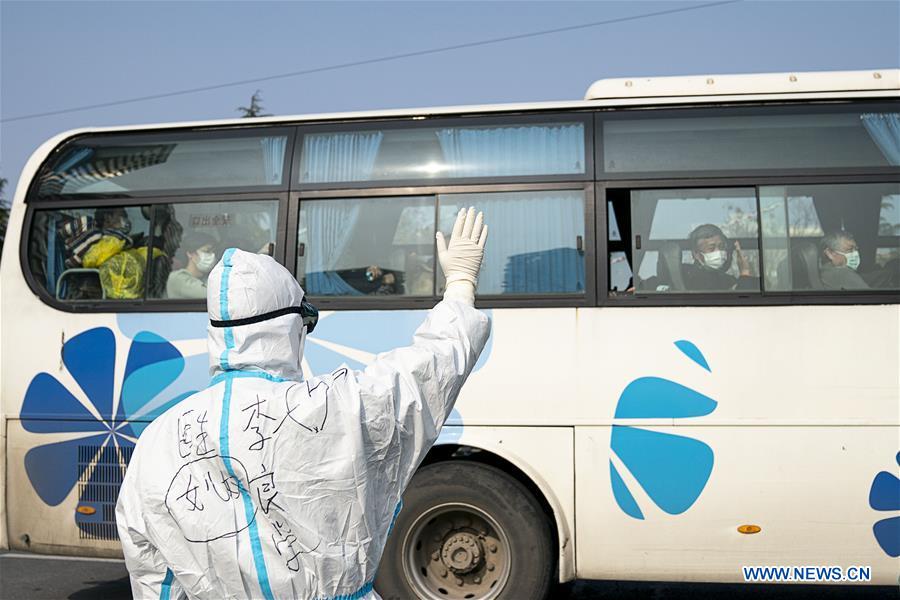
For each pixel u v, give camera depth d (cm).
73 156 600
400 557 524
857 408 494
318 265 555
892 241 513
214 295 195
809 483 491
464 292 221
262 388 189
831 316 503
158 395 552
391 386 196
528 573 514
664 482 500
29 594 636
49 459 564
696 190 529
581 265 526
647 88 550
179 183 583
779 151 529
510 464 536
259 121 584
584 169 539
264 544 183
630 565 502
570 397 511
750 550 494
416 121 567
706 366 504
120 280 576
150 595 193
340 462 188
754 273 514
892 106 531
